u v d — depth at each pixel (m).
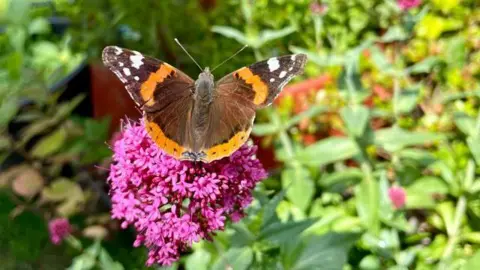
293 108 0.34
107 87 0.37
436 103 0.35
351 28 0.41
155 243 0.22
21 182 0.32
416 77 0.38
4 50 0.45
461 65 0.36
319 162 0.30
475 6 0.38
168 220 0.22
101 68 0.37
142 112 0.23
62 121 0.34
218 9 0.41
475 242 0.30
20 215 0.34
